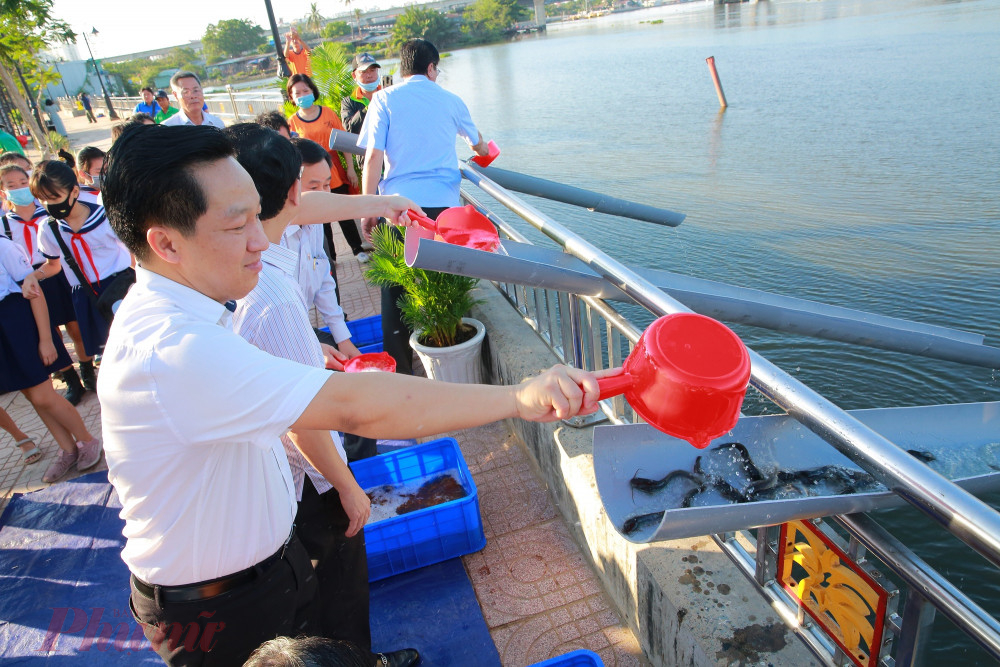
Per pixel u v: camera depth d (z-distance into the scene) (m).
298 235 2.70
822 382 5.79
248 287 1.30
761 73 27.52
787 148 15.73
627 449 1.58
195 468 1.27
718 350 1.12
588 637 2.38
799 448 1.61
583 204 3.60
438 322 3.71
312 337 2.04
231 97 15.69
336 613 2.06
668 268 8.96
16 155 5.05
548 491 3.09
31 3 22.31
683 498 1.50
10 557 3.28
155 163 1.11
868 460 1.16
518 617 2.50
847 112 18.77
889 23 38.53
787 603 1.79
